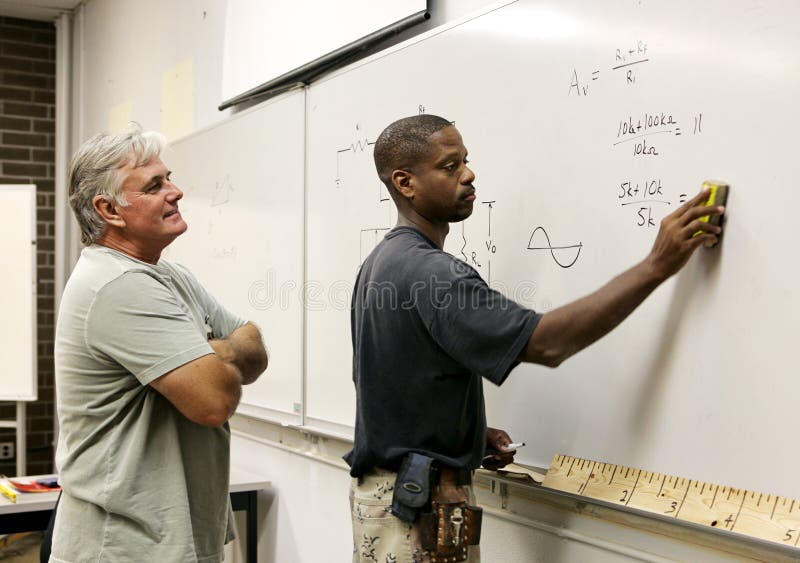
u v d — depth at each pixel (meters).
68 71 5.22
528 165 1.76
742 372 1.34
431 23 2.16
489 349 1.26
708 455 1.39
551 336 1.23
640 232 1.51
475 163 1.91
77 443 1.55
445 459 1.40
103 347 1.49
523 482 1.71
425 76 2.08
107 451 1.52
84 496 1.52
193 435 1.61
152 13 4.14
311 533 2.67
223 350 1.70
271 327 2.87
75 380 1.54
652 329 1.50
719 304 1.38
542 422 1.73
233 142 3.16
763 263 1.31
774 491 1.29
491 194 1.87
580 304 1.25
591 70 1.61
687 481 1.42
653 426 1.49
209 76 3.53
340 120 2.44
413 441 1.41
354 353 1.62
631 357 1.54
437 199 1.46
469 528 1.38
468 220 1.94
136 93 4.35
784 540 1.25
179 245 3.67
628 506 1.49
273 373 2.86
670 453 1.46
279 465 2.89
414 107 2.12
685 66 1.43
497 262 1.85
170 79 3.92
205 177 3.42
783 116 1.28
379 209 2.25
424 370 1.39
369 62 2.30
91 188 1.56
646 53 1.50
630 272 1.29
